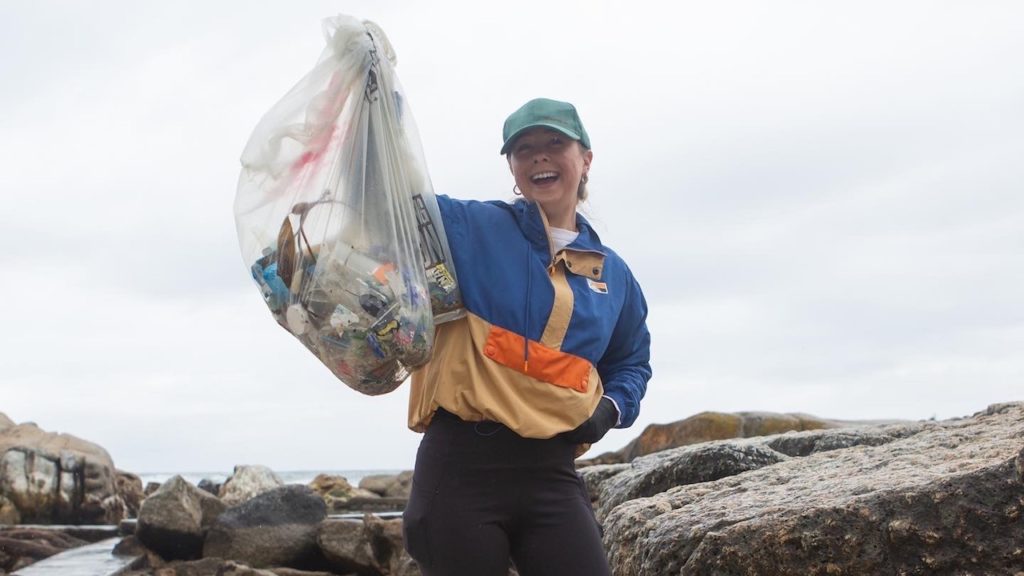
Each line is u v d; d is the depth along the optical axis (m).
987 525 3.61
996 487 3.63
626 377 3.57
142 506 11.76
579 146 3.46
